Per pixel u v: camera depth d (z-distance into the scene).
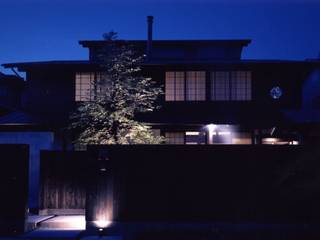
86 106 16.22
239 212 11.77
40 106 21.80
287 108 21.31
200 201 11.80
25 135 18.11
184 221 11.75
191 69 21.14
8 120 19.14
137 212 11.77
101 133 15.92
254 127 19.64
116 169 11.89
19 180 11.93
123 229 11.66
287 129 19.12
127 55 18.28
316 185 11.68
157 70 21.33
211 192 11.83
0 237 11.31
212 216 11.77
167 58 27.47
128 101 16.89
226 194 11.81
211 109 21.17
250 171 11.84
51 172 14.61
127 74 17.83
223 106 21.22
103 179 11.84
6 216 11.84
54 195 14.52
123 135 16.27
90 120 16.59
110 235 11.55
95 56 27.02
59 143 19.17
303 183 11.73
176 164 11.91
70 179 14.58
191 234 11.65
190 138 20.69
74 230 12.27
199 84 21.34
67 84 21.75
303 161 11.77
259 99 21.27
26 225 11.95
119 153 11.92
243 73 21.44
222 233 11.62
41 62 21.86
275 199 11.74
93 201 11.77
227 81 21.38
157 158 11.92
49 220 12.99
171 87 21.33
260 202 11.76
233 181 11.84
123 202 11.80
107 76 17.62
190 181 11.88
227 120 19.94
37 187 17.53
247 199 11.78
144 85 17.12
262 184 11.80
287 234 11.57
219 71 21.36
